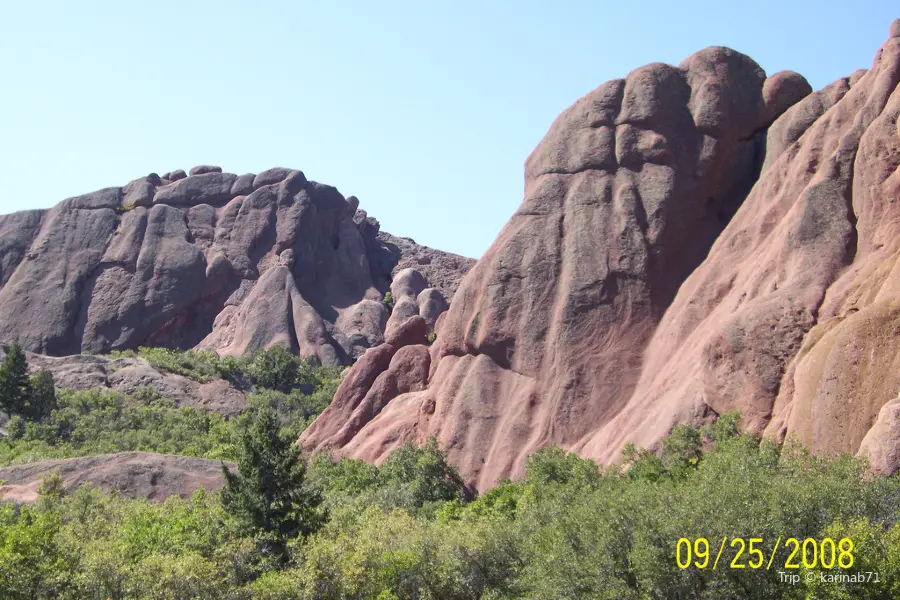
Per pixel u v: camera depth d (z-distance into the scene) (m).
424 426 60.25
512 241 61.09
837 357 37.28
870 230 44.75
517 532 36.00
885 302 37.31
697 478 32.88
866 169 46.00
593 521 30.95
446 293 143.38
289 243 129.62
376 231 159.38
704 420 44.03
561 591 29.89
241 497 40.00
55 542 34.59
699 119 60.03
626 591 28.53
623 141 60.75
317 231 133.50
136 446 76.38
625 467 45.00
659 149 59.50
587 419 52.88
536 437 53.66
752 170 59.62
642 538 28.52
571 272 57.88
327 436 67.69
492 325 59.19
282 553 38.62
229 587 34.25
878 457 31.98
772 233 51.03
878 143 46.06
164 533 40.16
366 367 70.38
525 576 33.25
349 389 69.88
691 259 56.91
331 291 130.62
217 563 35.81
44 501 46.00
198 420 85.62
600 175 60.59
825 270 44.38
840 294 42.62
